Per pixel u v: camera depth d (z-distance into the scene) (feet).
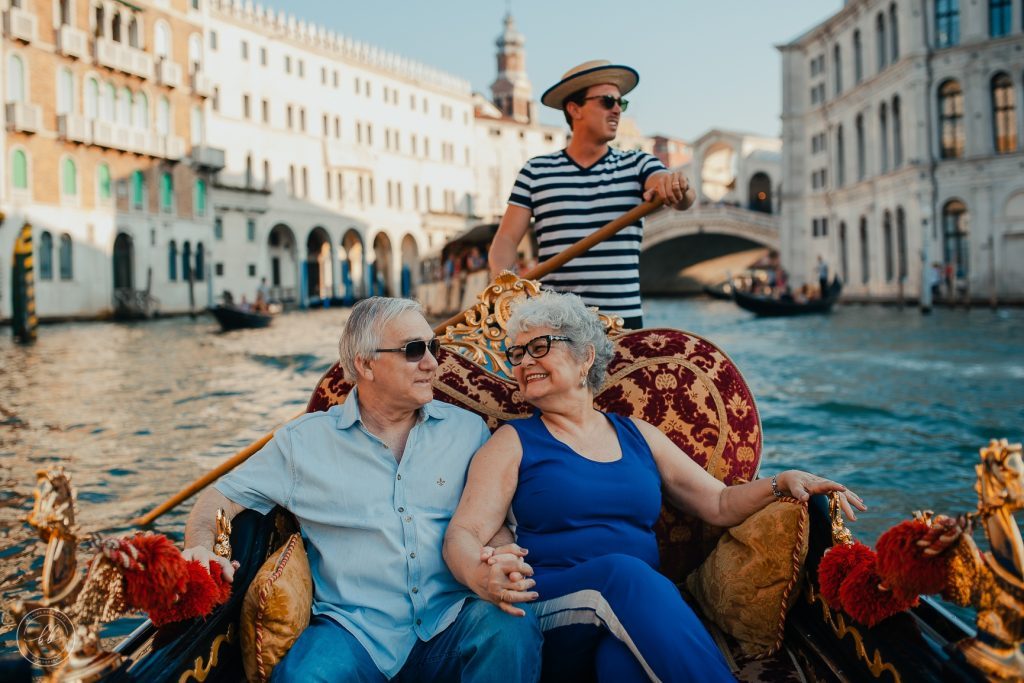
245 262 141.49
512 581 6.16
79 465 21.79
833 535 6.54
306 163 156.15
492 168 208.33
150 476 20.48
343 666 6.03
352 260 181.98
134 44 109.40
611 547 6.85
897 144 112.47
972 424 26.50
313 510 6.77
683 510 7.54
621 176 10.03
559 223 10.13
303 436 6.93
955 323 74.38
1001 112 97.76
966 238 100.83
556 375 7.01
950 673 5.10
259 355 55.57
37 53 93.15
